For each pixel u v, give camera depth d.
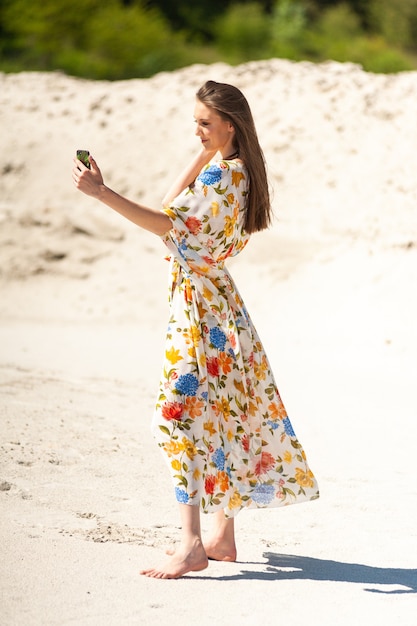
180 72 29.33
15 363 14.38
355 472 9.33
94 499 8.04
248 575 6.50
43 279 21.52
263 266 21.06
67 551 6.69
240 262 21.34
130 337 17.97
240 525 7.72
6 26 43.06
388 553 7.05
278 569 6.64
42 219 23.09
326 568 6.69
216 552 6.77
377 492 8.64
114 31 43.88
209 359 6.49
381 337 17.16
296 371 15.16
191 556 6.36
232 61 44.97
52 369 13.99
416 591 6.27
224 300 6.56
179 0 50.84
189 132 25.61
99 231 22.95
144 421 10.86
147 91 28.03
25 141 25.94
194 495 6.36
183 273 6.55
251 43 48.25
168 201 6.90
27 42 42.59
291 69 27.69
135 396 12.24
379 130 23.97
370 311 18.14
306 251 21.16
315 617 5.75
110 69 42.38
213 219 6.44
